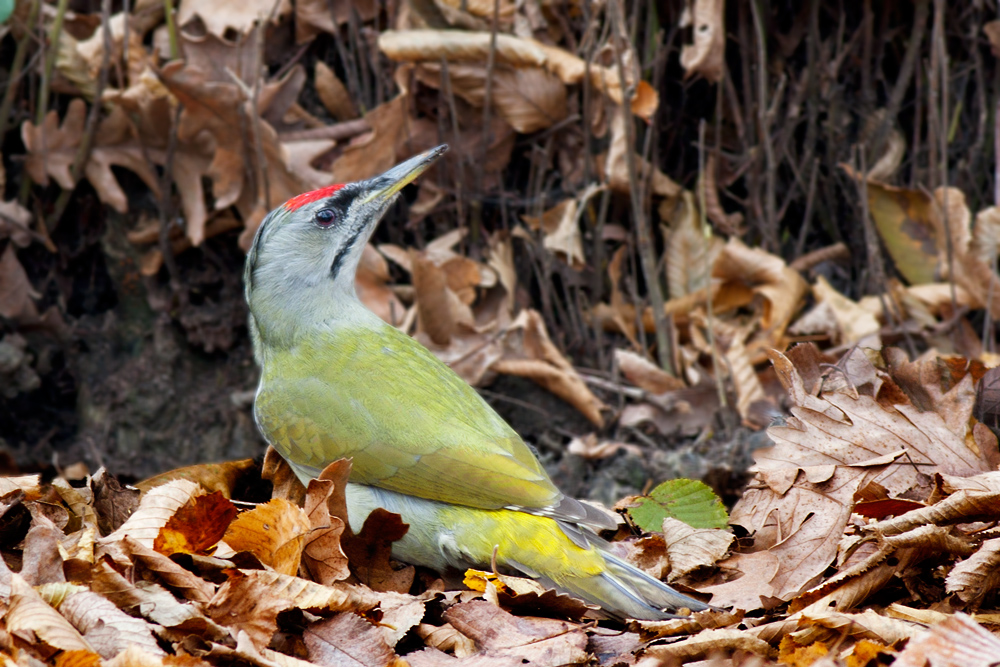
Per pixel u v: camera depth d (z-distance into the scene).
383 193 7.66
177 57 11.96
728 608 5.75
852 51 12.90
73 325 12.74
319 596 5.09
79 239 12.69
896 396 6.71
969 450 6.23
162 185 12.05
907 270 12.51
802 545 5.93
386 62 12.38
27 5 12.18
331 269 7.41
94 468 12.57
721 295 12.30
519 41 11.74
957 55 12.89
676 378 11.75
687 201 12.45
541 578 5.88
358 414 6.59
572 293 12.56
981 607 5.15
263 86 11.84
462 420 6.49
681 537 6.44
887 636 4.88
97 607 4.75
